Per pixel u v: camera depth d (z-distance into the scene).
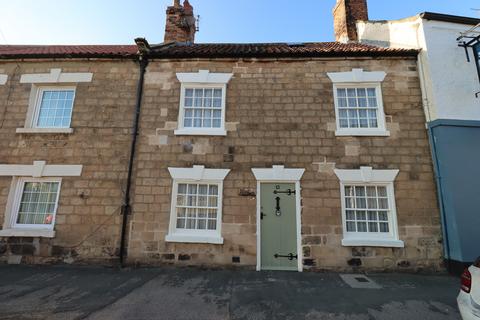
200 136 7.58
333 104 7.64
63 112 8.17
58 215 7.28
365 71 7.82
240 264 6.83
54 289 5.40
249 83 7.94
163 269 6.77
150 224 7.12
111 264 6.97
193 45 10.91
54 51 9.79
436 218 6.82
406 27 8.31
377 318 4.32
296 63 8.02
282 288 5.55
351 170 7.14
